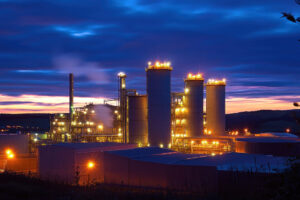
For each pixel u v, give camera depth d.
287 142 47.06
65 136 93.75
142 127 76.56
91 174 43.69
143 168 33.16
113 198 16.59
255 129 198.88
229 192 24.36
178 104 81.56
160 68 70.56
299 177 11.66
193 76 81.56
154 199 16.77
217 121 85.31
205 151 69.19
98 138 88.62
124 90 87.38
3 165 54.38
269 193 12.81
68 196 17.05
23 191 17.62
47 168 45.97
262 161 31.55
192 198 17.27
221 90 86.00
